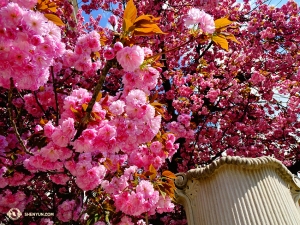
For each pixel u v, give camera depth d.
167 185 2.77
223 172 3.08
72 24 7.02
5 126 4.27
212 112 7.66
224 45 2.20
